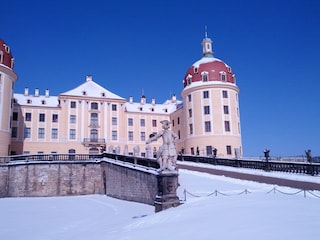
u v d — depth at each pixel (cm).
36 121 6084
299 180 2216
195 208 1380
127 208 2397
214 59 5916
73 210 2483
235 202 1415
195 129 5597
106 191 3641
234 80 5834
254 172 2717
